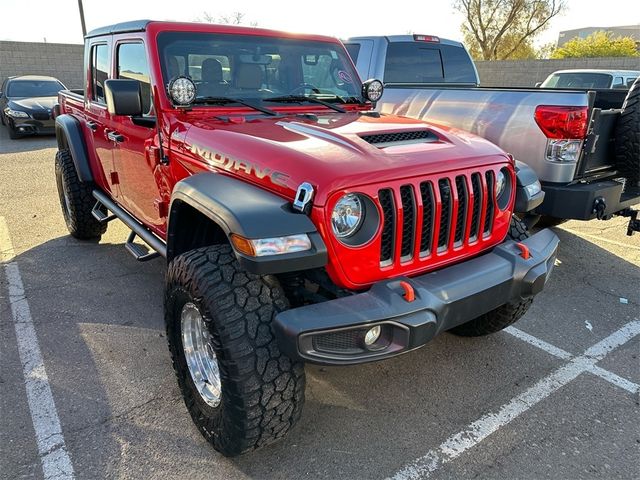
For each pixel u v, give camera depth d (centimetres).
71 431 268
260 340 217
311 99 358
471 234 270
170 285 253
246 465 247
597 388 308
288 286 251
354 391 305
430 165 241
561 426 276
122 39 361
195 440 263
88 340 353
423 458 253
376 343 215
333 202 213
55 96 1371
